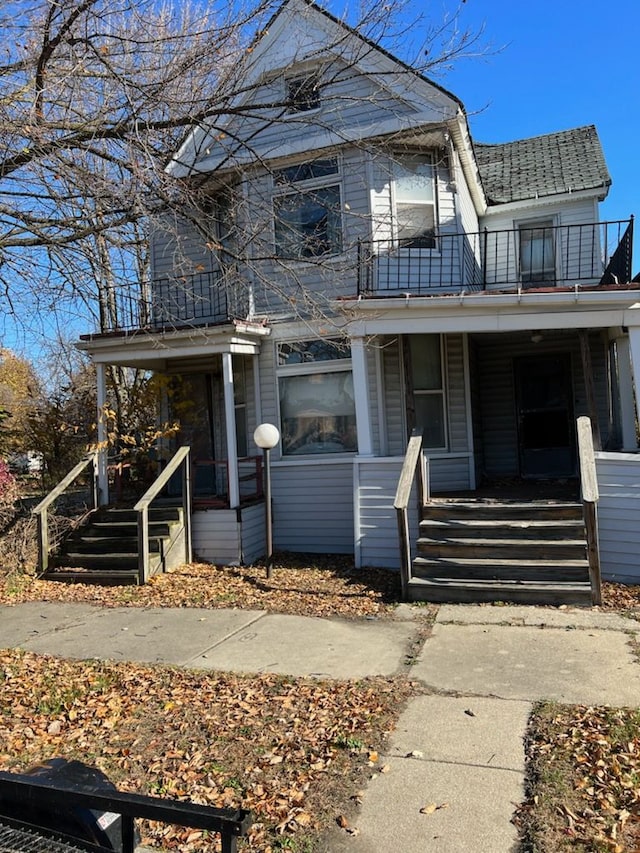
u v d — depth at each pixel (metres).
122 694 5.36
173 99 6.46
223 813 1.97
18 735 4.70
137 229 7.27
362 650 6.12
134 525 10.28
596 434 10.00
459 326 9.37
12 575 9.71
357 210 11.28
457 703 4.80
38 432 14.23
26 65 6.03
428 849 3.17
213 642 6.65
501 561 7.81
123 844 2.20
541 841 3.15
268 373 11.77
